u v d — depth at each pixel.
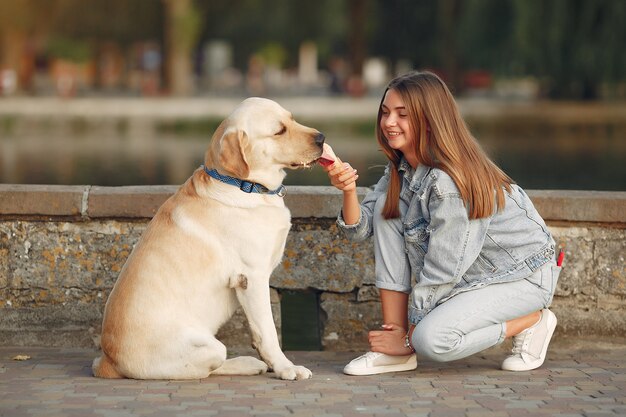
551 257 5.36
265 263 5.16
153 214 6.07
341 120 31.55
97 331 6.18
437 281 5.21
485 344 5.23
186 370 5.06
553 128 28.66
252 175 5.13
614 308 6.08
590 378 5.18
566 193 6.12
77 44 65.00
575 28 29.88
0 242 6.15
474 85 60.91
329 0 50.28
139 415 4.41
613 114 33.62
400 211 5.45
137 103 36.88
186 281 5.11
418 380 5.16
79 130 27.25
